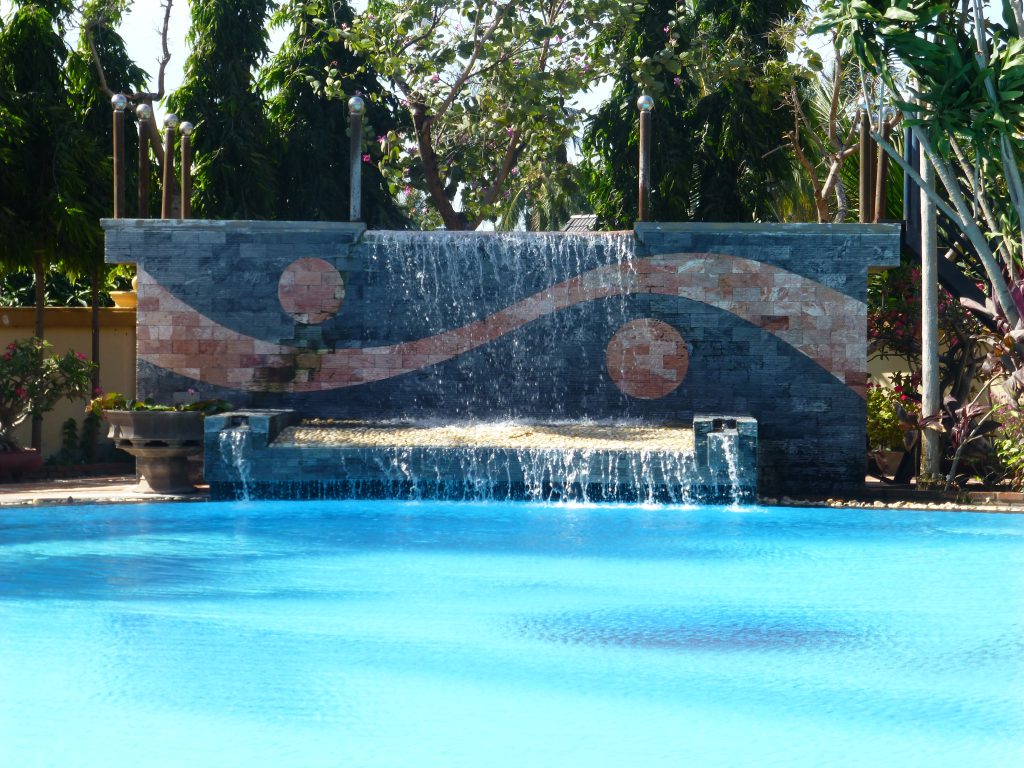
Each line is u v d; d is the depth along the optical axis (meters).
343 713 5.69
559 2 26.73
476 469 15.27
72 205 19.88
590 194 29.47
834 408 17.25
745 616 8.08
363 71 27.42
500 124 27.27
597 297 17.73
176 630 7.47
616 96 27.31
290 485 15.38
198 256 17.78
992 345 17.59
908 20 15.62
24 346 18.52
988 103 15.71
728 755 5.13
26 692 6.00
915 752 5.19
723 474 15.02
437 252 17.94
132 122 23.28
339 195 27.41
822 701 6.00
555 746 5.23
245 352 17.84
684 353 17.53
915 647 7.19
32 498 14.88
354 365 17.92
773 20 26.66
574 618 7.98
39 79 20.97
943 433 17.28
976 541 11.82
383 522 12.98
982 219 18.94
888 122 18.19
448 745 5.22
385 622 7.79
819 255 17.23
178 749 5.13
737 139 26.34
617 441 15.91
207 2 25.03
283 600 8.52
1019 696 6.11
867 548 11.29
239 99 25.12
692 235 17.47
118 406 15.99
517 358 17.89
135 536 11.84
